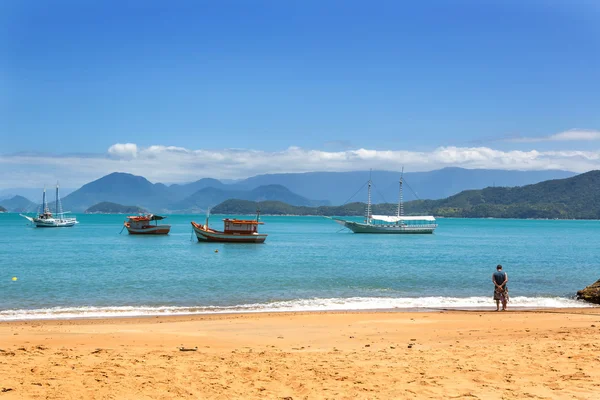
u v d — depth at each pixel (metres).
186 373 12.65
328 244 107.12
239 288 39.00
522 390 11.36
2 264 57.47
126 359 14.09
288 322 23.69
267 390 11.41
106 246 92.25
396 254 78.38
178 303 32.12
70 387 11.07
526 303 32.47
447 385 11.80
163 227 131.88
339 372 13.00
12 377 11.65
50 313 27.62
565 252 84.19
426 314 26.78
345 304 31.61
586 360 14.20
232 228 102.12
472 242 120.06
